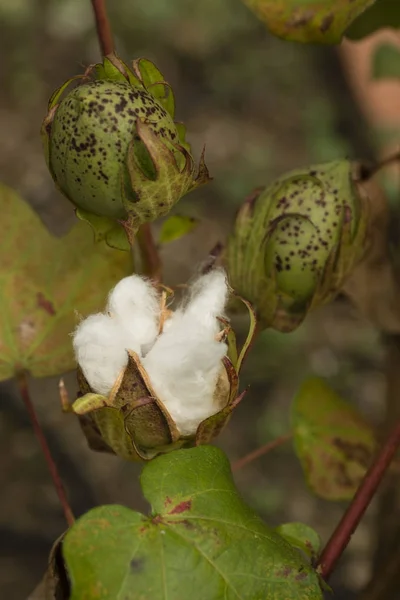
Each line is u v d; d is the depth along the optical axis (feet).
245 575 1.74
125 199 1.83
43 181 6.89
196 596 1.73
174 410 1.81
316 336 6.04
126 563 1.72
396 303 2.34
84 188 1.84
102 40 2.06
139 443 1.84
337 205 2.03
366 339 5.99
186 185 1.84
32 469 4.83
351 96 6.40
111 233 1.89
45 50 8.43
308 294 2.05
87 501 4.69
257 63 8.37
